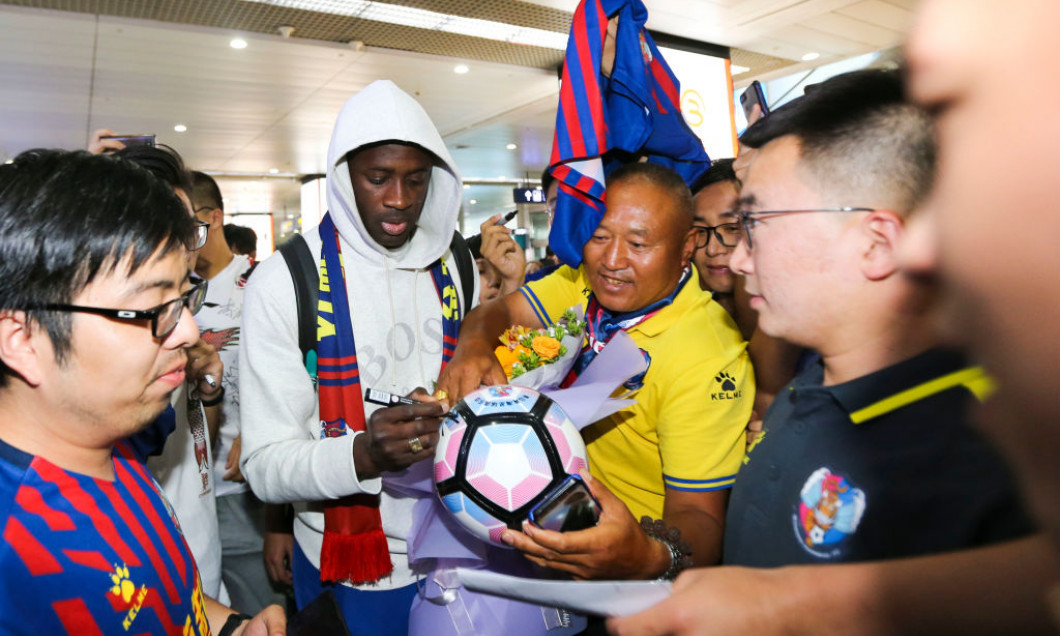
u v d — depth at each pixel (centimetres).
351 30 582
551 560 93
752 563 81
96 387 79
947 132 28
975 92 26
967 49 26
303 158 1085
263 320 137
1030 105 24
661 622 59
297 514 154
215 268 221
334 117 853
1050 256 24
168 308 82
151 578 88
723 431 121
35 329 75
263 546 199
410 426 112
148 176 84
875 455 66
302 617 103
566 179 133
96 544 81
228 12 531
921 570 49
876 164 62
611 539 89
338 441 124
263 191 1395
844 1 582
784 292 72
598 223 132
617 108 151
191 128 862
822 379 84
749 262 81
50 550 76
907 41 29
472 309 170
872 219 63
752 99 161
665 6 584
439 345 157
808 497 73
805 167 67
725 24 633
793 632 54
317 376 141
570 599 73
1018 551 45
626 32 151
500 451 101
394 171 138
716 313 141
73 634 76
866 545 64
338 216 144
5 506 74
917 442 62
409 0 529
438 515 125
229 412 213
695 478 119
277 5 529
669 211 128
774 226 71
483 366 130
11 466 77
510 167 1358
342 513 136
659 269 130
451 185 154
